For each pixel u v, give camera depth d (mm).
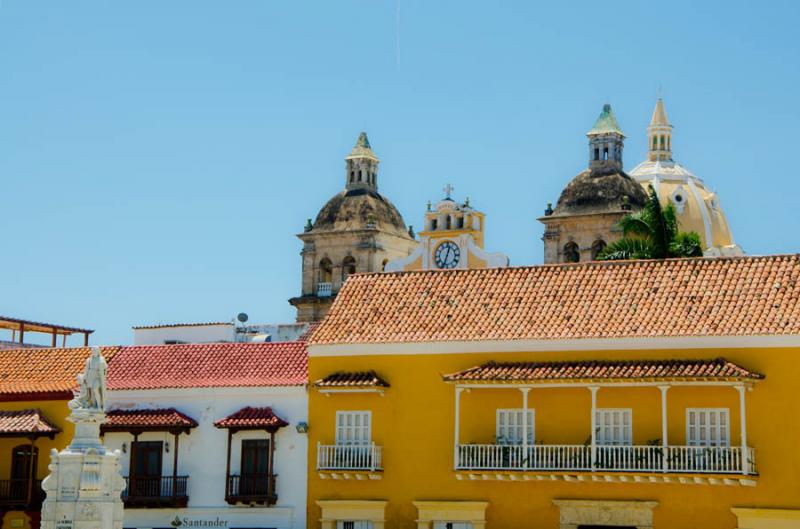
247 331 105312
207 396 76312
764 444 65750
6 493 77438
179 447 76312
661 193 137375
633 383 67125
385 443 72188
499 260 116562
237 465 75312
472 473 69438
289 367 76125
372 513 72000
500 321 71688
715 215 138750
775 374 66000
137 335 96688
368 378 72250
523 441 68750
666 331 68000
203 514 75250
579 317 70562
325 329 74500
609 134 129750
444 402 71375
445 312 73438
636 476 66750
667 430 67375
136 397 77375
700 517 66438
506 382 68875
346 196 144875
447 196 120688
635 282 71750
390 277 76812
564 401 69375
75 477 59656
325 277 143750
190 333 95688
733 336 66812
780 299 68000
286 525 73750
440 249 118938
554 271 74125
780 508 65125
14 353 82562
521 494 69625
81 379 61094
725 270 70812
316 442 73625
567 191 129375
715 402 66938
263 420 74188
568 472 67812
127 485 76125
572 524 68438
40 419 77562
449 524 70688
